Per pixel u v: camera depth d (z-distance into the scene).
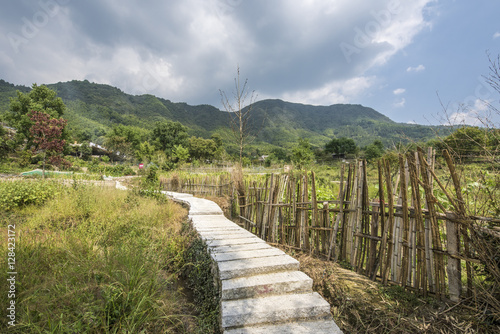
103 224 4.68
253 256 3.29
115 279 2.49
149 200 7.63
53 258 2.88
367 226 3.11
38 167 23.50
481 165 2.33
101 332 2.12
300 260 3.56
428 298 2.42
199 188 12.59
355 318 2.38
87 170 25.64
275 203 4.73
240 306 2.41
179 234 5.05
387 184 2.74
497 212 2.24
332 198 5.27
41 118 16.75
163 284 2.96
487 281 2.19
